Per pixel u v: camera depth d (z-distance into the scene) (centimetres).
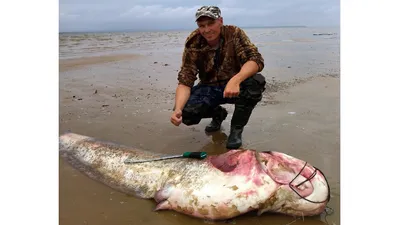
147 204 258
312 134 364
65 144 353
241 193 224
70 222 236
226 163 242
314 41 1548
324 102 480
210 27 319
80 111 475
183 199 240
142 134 389
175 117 317
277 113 436
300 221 225
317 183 223
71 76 724
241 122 348
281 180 222
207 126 396
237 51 332
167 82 652
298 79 643
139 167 287
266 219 228
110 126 415
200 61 345
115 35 2727
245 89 336
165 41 1825
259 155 236
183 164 263
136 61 942
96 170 310
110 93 571
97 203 259
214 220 232
